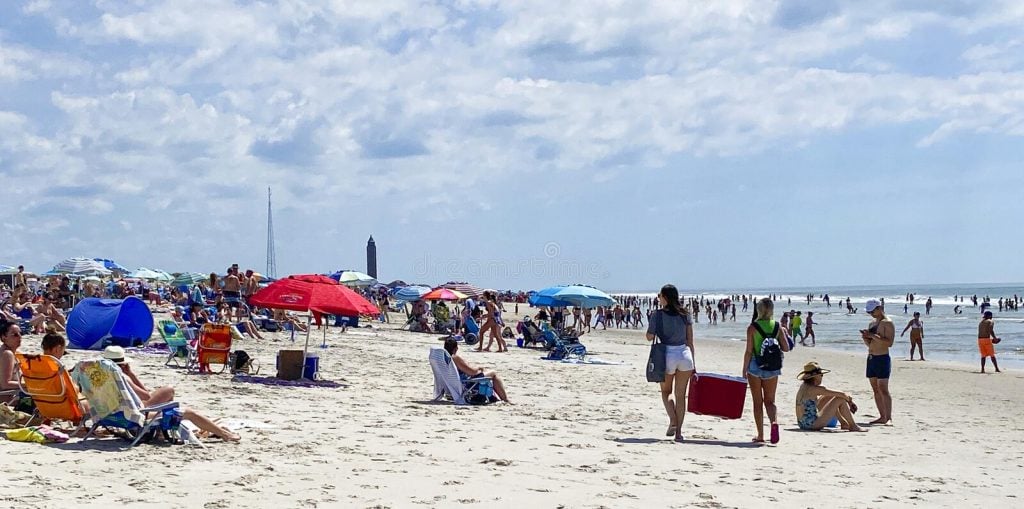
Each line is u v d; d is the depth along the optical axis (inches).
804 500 299.7
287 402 502.3
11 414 367.6
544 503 278.8
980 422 585.3
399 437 399.9
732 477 335.9
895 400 725.9
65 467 300.8
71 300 1419.8
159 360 708.0
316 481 295.7
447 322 1432.1
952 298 5836.6
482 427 444.5
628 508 276.4
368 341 1123.3
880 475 356.8
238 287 1128.2
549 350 1020.5
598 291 1114.1
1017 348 1553.9
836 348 1608.0
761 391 431.2
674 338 425.1
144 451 332.5
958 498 316.5
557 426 461.1
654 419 506.6
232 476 296.8
